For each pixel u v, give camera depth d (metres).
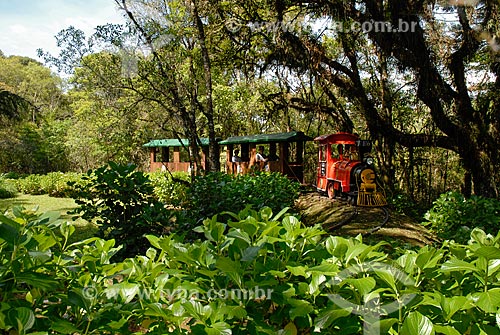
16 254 1.22
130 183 4.77
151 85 10.01
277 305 1.30
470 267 1.17
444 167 15.70
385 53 10.48
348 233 6.92
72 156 26.58
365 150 10.63
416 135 11.93
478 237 1.56
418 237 6.57
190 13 10.50
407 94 14.40
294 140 13.74
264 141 14.44
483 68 12.52
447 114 12.03
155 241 1.54
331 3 10.27
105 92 10.96
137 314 1.23
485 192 11.12
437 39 10.07
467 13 9.80
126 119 11.92
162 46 10.09
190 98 10.79
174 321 1.23
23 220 1.51
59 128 28.92
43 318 1.20
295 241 1.49
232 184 6.70
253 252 1.26
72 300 1.15
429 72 10.19
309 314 1.21
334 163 11.62
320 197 11.75
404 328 1.05
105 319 1.17
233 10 12.06
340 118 14.35
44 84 39.31
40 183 19.34
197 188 6.15
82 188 4.95
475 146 11.20
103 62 9.70
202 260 1.35
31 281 1.13
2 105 15.98
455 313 1.14
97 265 1.47
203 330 1.15
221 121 19.62
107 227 4.69
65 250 1.57
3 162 28.08
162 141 19.03
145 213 4.65
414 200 13.97
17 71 39.94
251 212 1.73
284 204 7.00
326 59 12.11
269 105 16.34
